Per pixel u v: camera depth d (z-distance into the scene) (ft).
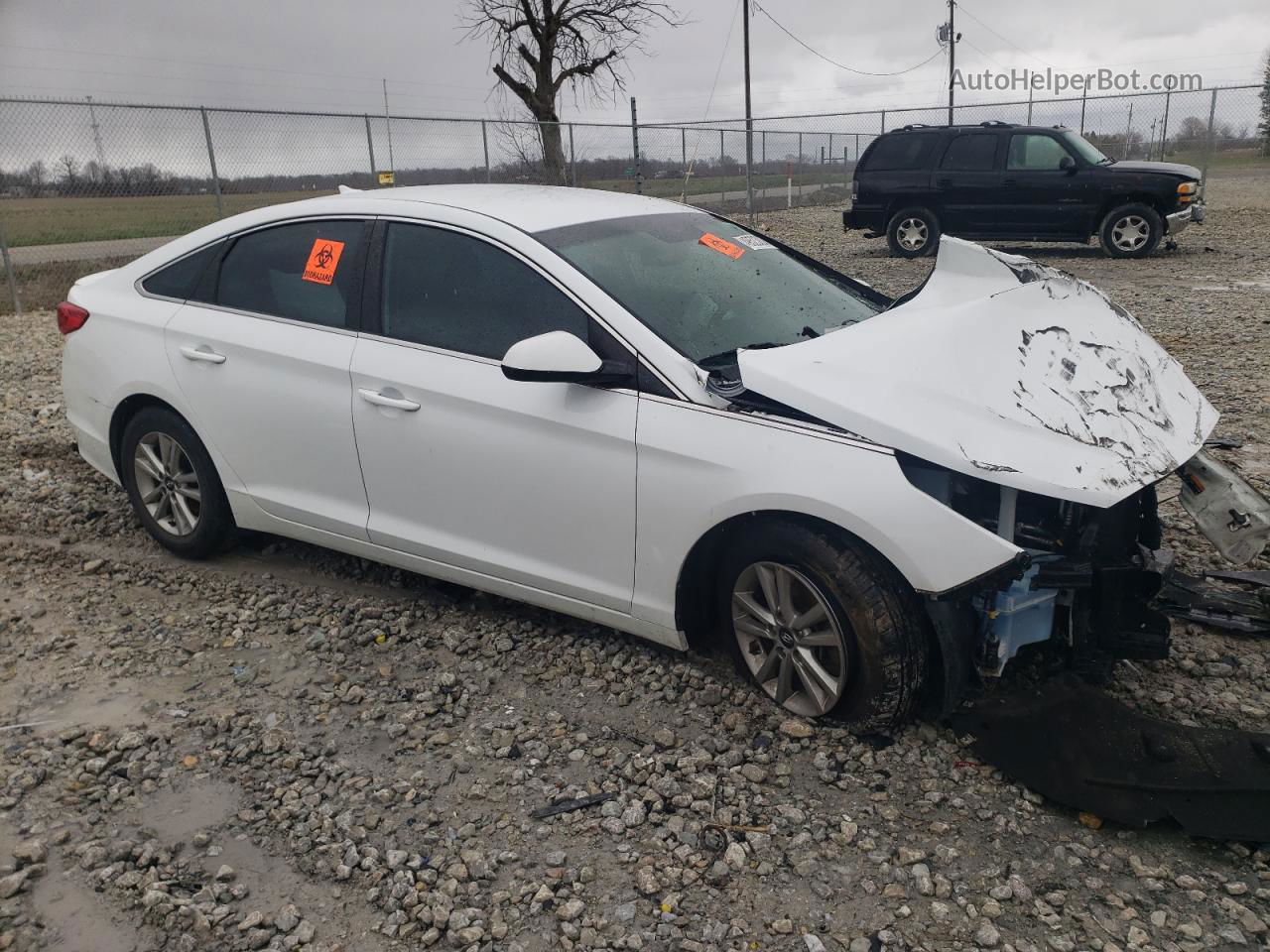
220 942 8.12
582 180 66.69
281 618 13.71
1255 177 104.01
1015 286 11.54
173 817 9.66
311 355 13.05
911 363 10.03
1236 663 11.68
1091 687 10.33
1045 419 9.78
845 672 10.03
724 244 13.41
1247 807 8.80
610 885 8.60
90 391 15.58
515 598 12.44
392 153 51.57
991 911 8.09
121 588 14.79
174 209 43.96
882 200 53.57
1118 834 8.93
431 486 12.34
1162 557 11.93
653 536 10.77
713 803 9.55
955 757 10.03
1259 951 7.61
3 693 11.92
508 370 10.30
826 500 9.57
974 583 9.21
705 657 12.10
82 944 8.13
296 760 10.46
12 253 46.93
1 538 16.60
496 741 10.69
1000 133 51.08
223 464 14.28
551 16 87.45
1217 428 20.44
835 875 8.59
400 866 8.89
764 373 10.03
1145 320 32.45
